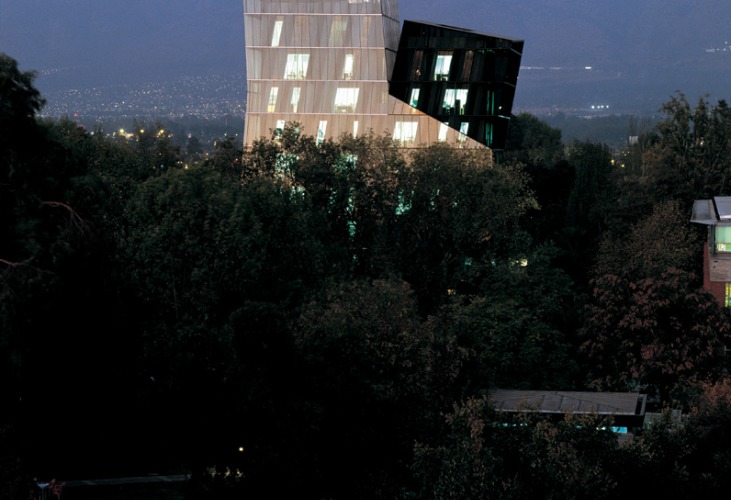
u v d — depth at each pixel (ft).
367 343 166.81
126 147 346.95
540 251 292.81
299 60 422.82
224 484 148.46
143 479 184.96
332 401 154.71
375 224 304.30
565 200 420.36
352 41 415.44
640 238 325.62
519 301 263.49
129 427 185.98
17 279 145.07
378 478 141.18
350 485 147.13
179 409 162.20
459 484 114.32
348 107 419.74
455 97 407.44
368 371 162.50
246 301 168.55
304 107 423.23
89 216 163.84
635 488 120.57
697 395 189.37
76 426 178.81
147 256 214.90
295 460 145.59
